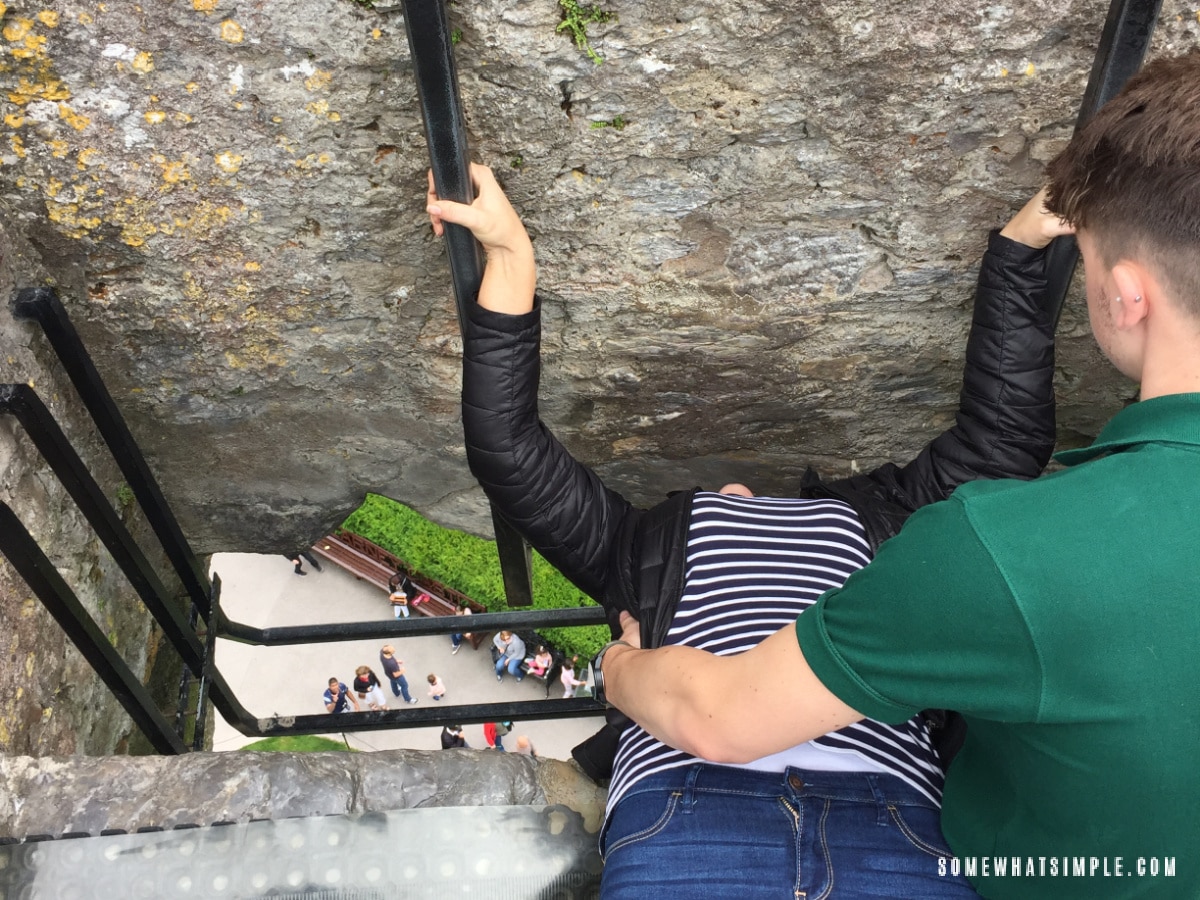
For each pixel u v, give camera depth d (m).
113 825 1.72
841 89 1.74
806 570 1.51
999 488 0.90
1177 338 0.92
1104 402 2.47
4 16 1.55
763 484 2.86
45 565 1.87
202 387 2.35
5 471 2.03
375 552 11.06
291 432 2.58
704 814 1.29
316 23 1.61
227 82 1.68
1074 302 2.13
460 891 1.72
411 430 2.60
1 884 1.67
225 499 2.83
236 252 1.99
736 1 1.61
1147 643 0.83
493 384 1.71
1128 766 0.87
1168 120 0.88
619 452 2.70
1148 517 0.84
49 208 1.84
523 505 1.74
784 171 1.89
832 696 1.00
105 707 2.68
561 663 10.06
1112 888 1.00
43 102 1.67
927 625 0.89
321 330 2.23
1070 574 0.83
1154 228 0.89
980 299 1.84
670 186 1.92
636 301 2.15
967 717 1.12
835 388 2.43
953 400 2.48
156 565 3.06
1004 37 1.65
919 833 1.28
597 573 1.79
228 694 2.76
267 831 1.74
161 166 1.80
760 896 1.23
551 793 1.82
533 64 1.68
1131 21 1.47
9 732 2.05
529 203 1.94
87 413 2.35
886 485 1.85
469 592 10.09
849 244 2.05
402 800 1.79
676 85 1.73
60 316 1.96
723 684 1.12
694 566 1.53
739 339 2.26
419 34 1.43
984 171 1.88
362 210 1.93
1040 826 1.03
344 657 10.84
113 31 1.59
